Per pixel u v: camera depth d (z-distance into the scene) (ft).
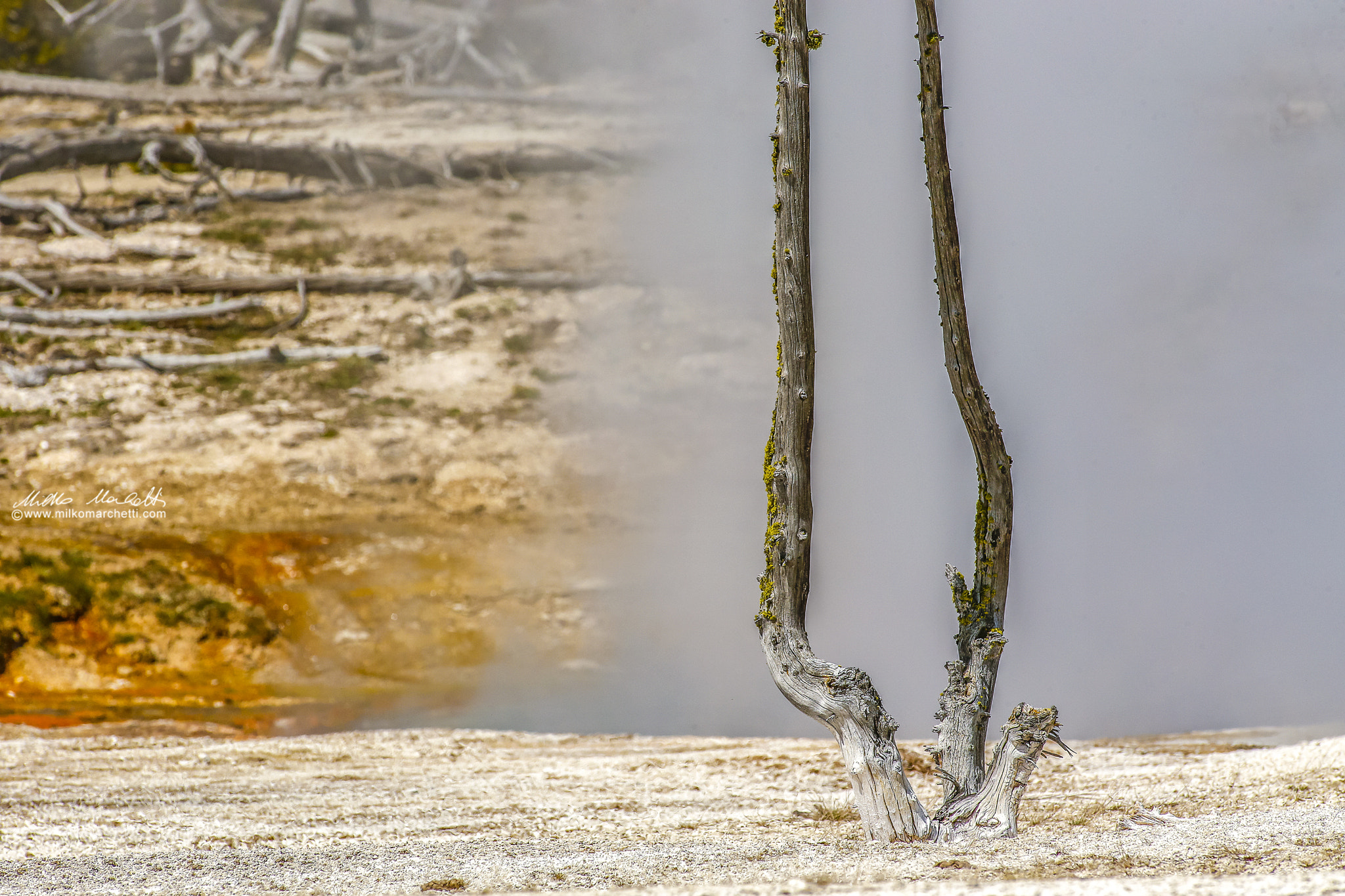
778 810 123.54
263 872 92.73
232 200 483.51
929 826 93.09
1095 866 78.38
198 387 420.77
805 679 94.99
